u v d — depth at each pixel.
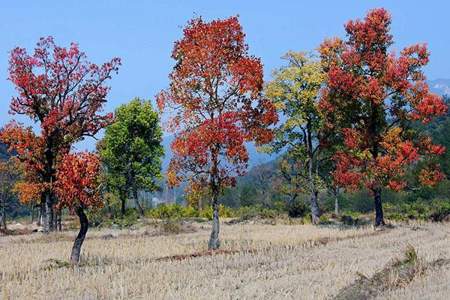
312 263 23.88
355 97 43.91
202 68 32.06
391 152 43.47
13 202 76.25
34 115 46.06
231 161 31.44
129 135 69.50
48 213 46.16
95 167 26.70
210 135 30.64
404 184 43.31
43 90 45.03
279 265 23.61
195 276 21.12
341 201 94.62
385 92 43.59
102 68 46.56
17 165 65.25
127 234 42.78
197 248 32.03
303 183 57.72
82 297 17.92
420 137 45.25
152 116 70.19
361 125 45.78
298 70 49.88
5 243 37.88
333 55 46.97
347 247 29.98
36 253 30.27
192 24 32.81
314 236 36.59
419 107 42.84
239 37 32.44
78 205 26.67
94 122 46.91
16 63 44.56
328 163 53.94
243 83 31.53
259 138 33.12
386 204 66.69
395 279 18.20
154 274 21.39
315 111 50.59
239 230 44.06
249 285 19.16
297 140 52.94
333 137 51.53
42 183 45.19
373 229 40.62
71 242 37.00
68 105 45.78
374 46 45.00
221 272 22.27
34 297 18.33
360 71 45.34
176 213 66.25
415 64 43.22
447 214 51.97
